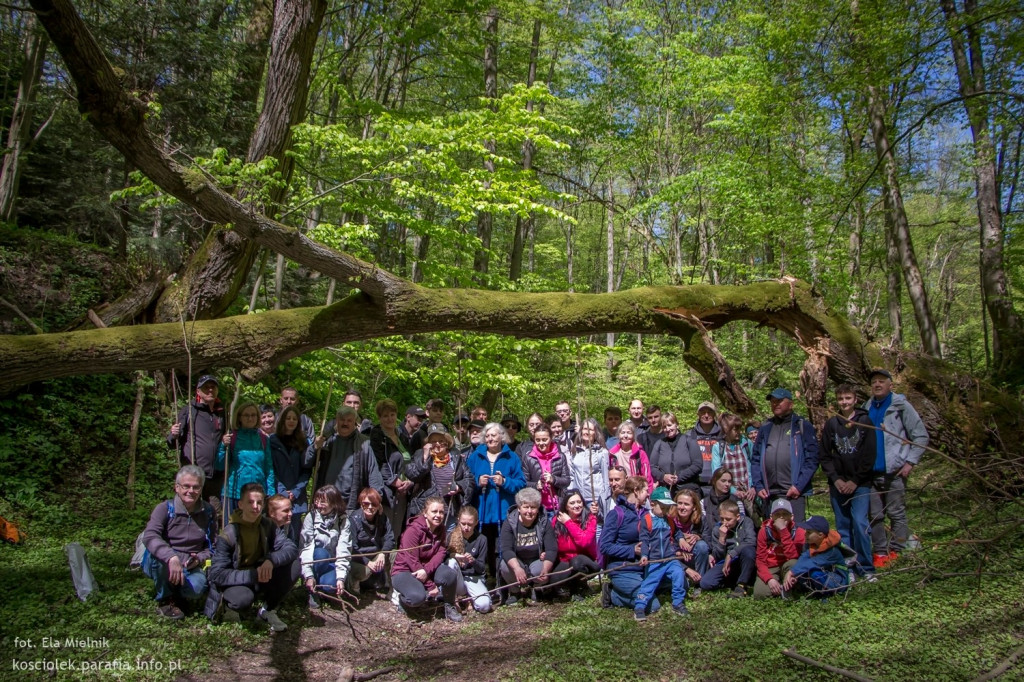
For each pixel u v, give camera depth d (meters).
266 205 7.39
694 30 15.01
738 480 6.03
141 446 8.04
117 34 10.31
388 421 6.16
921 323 11.30
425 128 7.20
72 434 7.58
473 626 5.25
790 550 5.09
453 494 6.00
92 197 11.12
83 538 6.28
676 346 15.02
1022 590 4.21
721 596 5.26
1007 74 9.23
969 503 5.66
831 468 5.61
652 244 15.54
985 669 3.42
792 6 11.41
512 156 12.28
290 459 6.03
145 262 9.11
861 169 11.01
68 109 11.91
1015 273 10.88
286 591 5.09
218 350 5.64
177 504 5.01
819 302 7.16
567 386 13.04
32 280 9.00
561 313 6.33
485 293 6.25
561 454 6.26
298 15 7.97
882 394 5.58
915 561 4.92
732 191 12.21
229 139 10.87
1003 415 6.55
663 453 6.42
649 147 16.09
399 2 12.05
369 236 7.39
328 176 8.64
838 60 11.07
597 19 14.78
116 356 5.37
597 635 4.64
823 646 3.94
